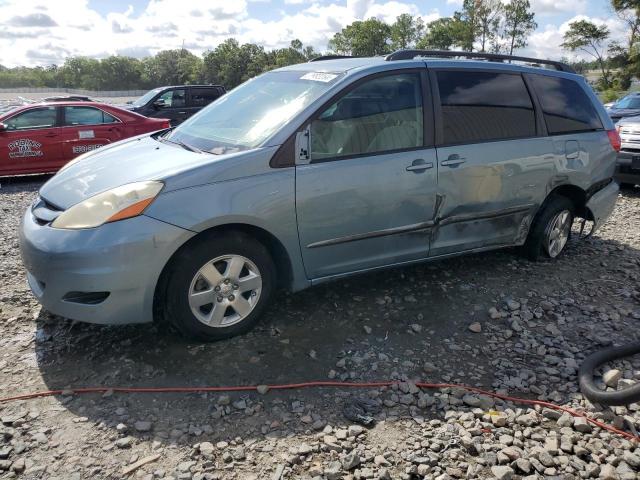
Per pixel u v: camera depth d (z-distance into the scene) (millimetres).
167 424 2762
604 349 3467
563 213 4973
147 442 2631
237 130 3777
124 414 2820
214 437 2682
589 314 4121
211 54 109250
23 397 2936
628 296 4438
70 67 135375
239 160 3340
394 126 3875
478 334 3775
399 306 4109
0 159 9445
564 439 2736
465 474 2510
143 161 3572
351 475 2459
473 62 4355
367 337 3666
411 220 3969
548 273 4844
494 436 2768
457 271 4789
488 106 4332
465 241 4344
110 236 3031
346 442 2662
